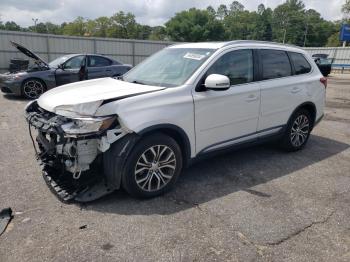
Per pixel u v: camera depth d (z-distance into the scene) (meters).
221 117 4.11
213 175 4.41
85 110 3.22
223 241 2.95
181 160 3.83
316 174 4.59
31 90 10.33
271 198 3.80
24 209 3.40
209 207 3.54
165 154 3.69
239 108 4.29
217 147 4.20
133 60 28.78
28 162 4.76
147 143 3.47
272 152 5.46
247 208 3.55
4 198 3.62
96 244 2.85
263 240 2.99
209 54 4.14
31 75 10.20
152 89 3.70
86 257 2.68
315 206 3.66
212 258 2.72
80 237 2.94
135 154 3.40
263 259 2.73
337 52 42.75
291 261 2.72
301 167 4.84
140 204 3.55
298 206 3.64
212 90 3.94
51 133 3.45
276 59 4.93
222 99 4.06
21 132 6.46
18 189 3.85
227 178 4.32
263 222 3.28
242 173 4.51
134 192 3.53
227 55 4.23
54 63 10.96
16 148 5.41
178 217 3.31
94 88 3.93
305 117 5.49
